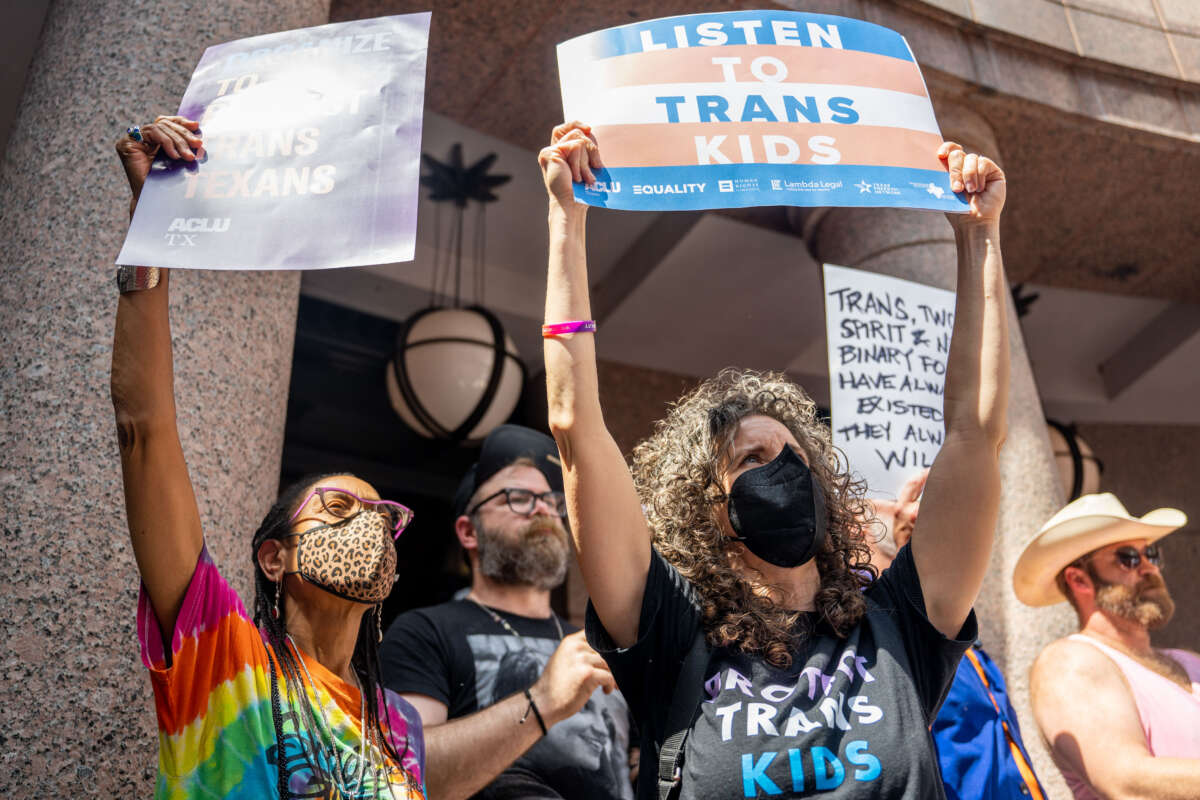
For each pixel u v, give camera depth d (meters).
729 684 1.85
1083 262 6.72
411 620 3.12
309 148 1.97
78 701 2.20
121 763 2.20
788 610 2.00
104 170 2.84
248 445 2.70
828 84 2.30
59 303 2.63
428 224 6.68
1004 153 5.70
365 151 1.96
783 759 1.73
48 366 2.54
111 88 2.96
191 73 3.04
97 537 2.36
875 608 2.01
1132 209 6.14
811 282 6.82
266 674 1.89
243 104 2.04
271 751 1.82
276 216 1.90
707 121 2.21
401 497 7.17
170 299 2.69
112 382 1.84
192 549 1.87
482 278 6.95
